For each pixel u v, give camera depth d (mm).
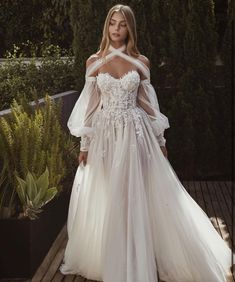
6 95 6664
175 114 6348
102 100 3520
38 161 3945
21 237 3570
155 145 3529
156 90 6344
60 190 4297
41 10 8328
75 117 3586
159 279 3467
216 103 6414
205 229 3744
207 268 3430
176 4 6215
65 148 4645
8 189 3887
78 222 3609
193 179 6574
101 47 3518
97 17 6176
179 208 3502
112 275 3266
